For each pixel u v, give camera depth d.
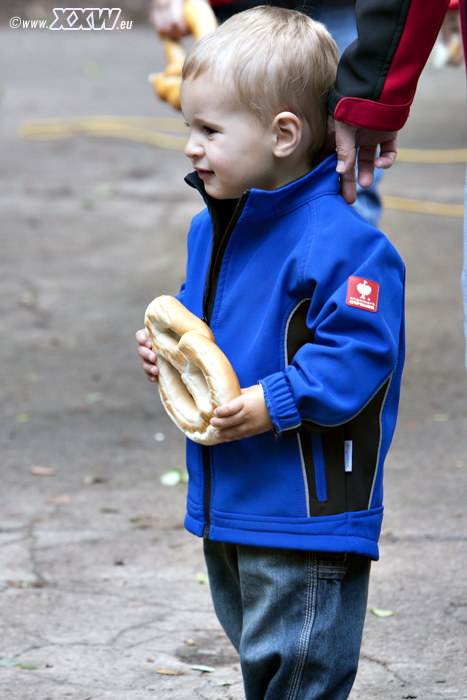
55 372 9.02
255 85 3.13
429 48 3.38
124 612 4.93
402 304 3.24
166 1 5.61
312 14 6.14
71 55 31.92
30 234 13.54
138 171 17.20
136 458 7.18
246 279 3.28
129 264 12.29
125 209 14.82
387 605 4.93
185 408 3.34
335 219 3.15
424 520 5.95
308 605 3.17
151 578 5.33
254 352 3.20
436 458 6.95
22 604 5.01
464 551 5.52
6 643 4.59
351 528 3.17
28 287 11.40
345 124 3.30
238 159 3.21
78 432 7.68
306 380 2.98
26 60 30.69
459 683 4.17
